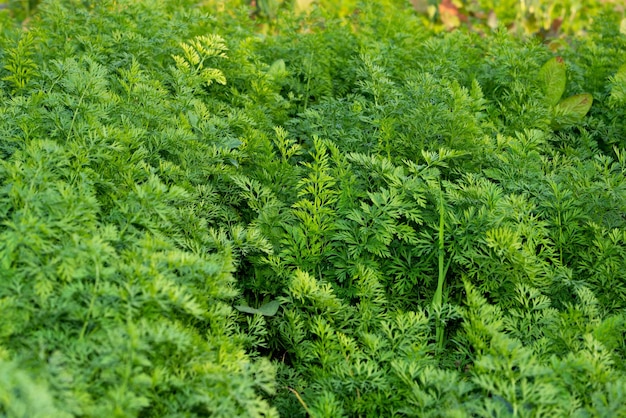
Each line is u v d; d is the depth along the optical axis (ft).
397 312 10.53
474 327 8.80
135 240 8.55
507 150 13.16
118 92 12.62
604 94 15.99
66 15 14.56
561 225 11.69
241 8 17.94
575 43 18.88
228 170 11.76
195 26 16.19
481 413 7.43
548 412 7.47
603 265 10.89
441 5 24.41
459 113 12.38
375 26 18.20
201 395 7.30
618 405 7.52
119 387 6.79
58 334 7.21
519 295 10.42
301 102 15.87
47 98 10.36
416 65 16.34
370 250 10.66
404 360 8.93
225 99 14.51
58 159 8.90
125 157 10.25
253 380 8.54
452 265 11.20
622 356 9.48
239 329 10.26
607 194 11.40
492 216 10.64
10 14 19.84
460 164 12.66
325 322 10.02
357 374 8.84
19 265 7.63
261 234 11.14
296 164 13.16
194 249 9.72
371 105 13.28
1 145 9.97
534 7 22.02
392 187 10.98
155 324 7.43
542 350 9.02
